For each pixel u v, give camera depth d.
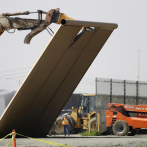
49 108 67.31
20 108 61.78
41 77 59.22
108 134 83.31
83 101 97.00
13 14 58.00
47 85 61.84
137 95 89.06
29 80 57.88
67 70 62.25
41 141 55.34
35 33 58.03
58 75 61.88
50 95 64.69
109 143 56.44
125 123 76.38
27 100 61.38
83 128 94.19
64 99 68.50
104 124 83.62
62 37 55.22
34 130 69.75
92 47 61.22
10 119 62.66
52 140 60.72
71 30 54.81
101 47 62.38
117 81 87.44
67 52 58.66
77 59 61.62
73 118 95.38
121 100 87.44
